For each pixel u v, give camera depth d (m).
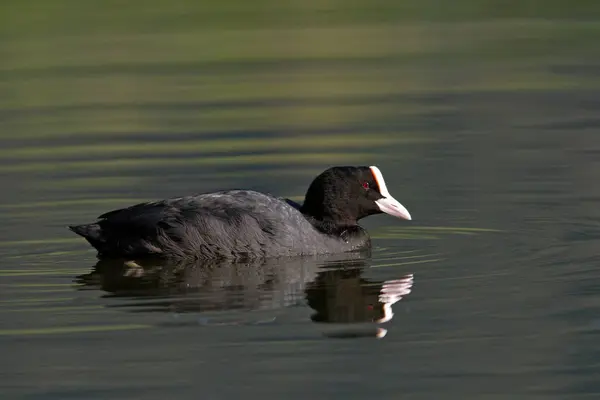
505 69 25.12
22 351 10.38
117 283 12.62
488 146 18.83
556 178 16.86
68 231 14.84
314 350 10.34
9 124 21.28
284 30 29.89
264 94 23.33
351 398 9.27
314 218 14.52
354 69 25.44
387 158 18.23
